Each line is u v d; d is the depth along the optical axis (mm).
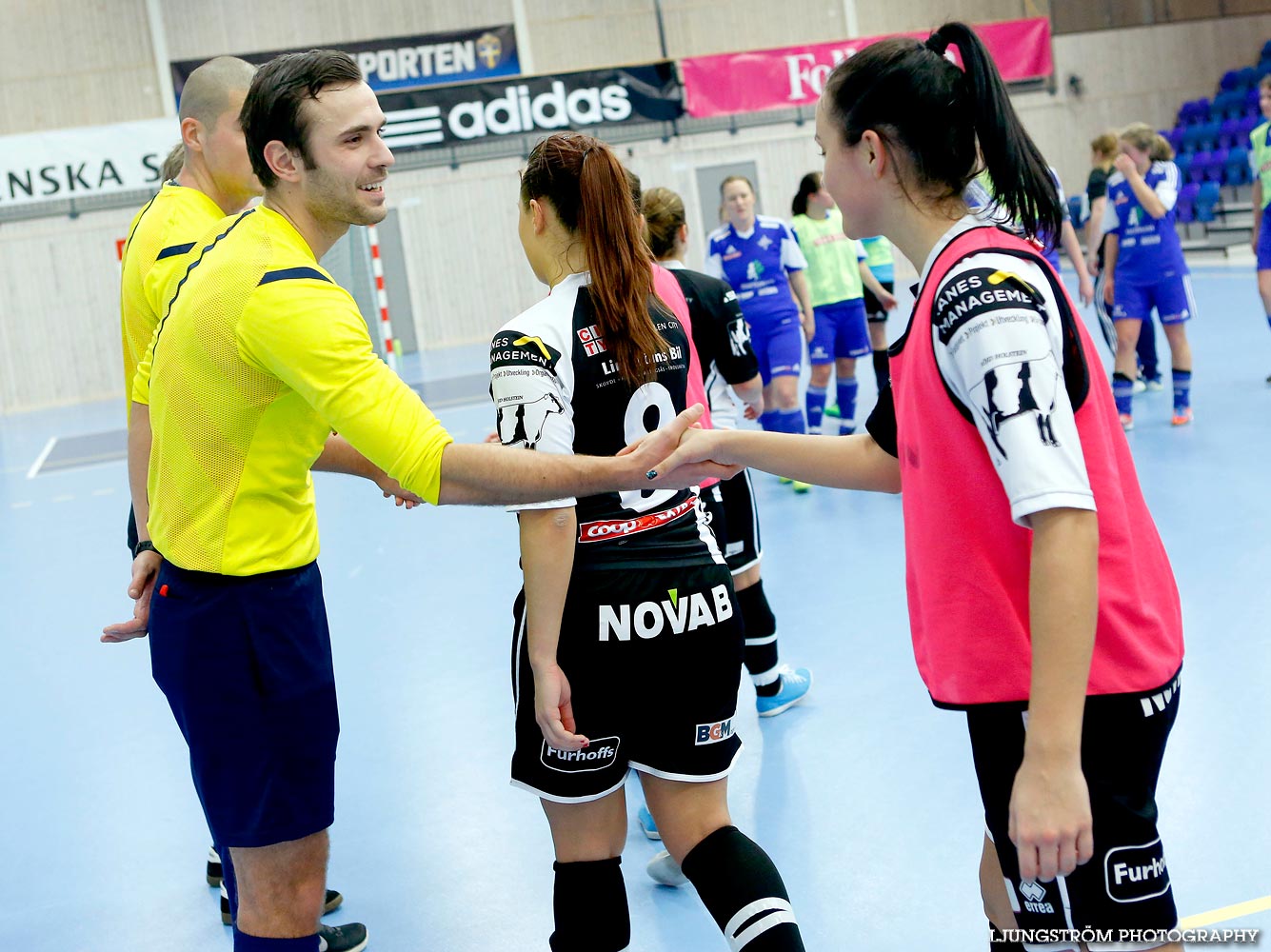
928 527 1393
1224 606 4016
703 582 1974
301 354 1723
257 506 1912
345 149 1825
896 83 1380
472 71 17000
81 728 4172
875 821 2912
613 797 1981
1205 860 2541
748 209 6035
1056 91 18484
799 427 6148
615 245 1910
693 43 17891
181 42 16125
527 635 1876
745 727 3572
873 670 3895
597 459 1738
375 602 5402
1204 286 13195
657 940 2514
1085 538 1227
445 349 16281
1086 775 1344
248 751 1941
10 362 15219
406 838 3115
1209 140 17094
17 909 2914
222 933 2738
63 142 14773
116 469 9797
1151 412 7207
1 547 7289
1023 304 1272
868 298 7527
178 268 2240
